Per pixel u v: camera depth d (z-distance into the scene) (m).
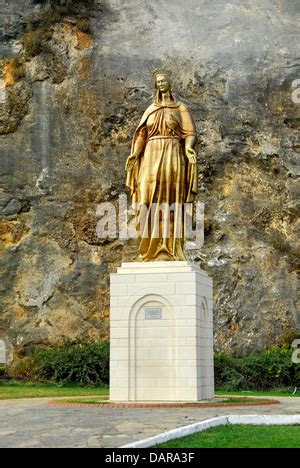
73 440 11.27
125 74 38.38
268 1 40.97
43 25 38.97
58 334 34.84
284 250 36.25
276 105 38.50
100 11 40.03
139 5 40.53
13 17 39.34
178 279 18.50
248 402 18.41
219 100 38.34
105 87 38.06
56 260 35.91
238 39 39.88
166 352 18.33
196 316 18.36
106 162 37.03
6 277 35.78
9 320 35.22
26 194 36.75
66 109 37.69
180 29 40.03
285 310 35.03
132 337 18.52
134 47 39.19
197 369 18.22
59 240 36.16
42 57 38.38
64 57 38.44
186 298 18.39
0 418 14.41
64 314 35.12
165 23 40.12
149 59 38.91
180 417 14.21
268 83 38.81
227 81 38.81
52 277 35.66
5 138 37.41
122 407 16.61
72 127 37.47
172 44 39.50
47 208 36.50
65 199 36.59
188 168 19.58
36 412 15.59
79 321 35.03
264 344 34.28
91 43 38.97
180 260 19.16
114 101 37.84
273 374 30.05
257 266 35.69
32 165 37.03
